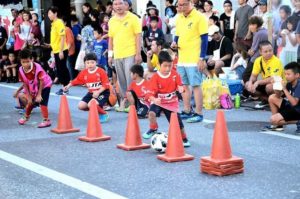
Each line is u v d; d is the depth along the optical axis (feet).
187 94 38.78
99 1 69.26
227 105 43.50
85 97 39.47
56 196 22.13
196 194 21.77
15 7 73.72
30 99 38.50
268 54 40.55
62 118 35.68
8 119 41.93
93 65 38.63
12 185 23.90
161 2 69.10
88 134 32.83
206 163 24.64
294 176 24.02
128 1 42.29
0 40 69.00
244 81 45.34
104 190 22.65
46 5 75.10
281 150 29.04
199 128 35.78
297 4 42.65
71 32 57.21
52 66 64.13
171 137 27.32
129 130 30.35
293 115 33.04
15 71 67.92
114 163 27.12
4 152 30.35
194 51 37.76
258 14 52.19
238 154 28.30
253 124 36.73
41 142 32.81
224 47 50.06
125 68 41.81
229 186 22.71
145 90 40.09
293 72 32.65
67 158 28.48
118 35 41.52
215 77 44.52
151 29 57.21
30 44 66.39
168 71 30.04
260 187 22.47
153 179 24.07
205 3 54.90
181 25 38.19
